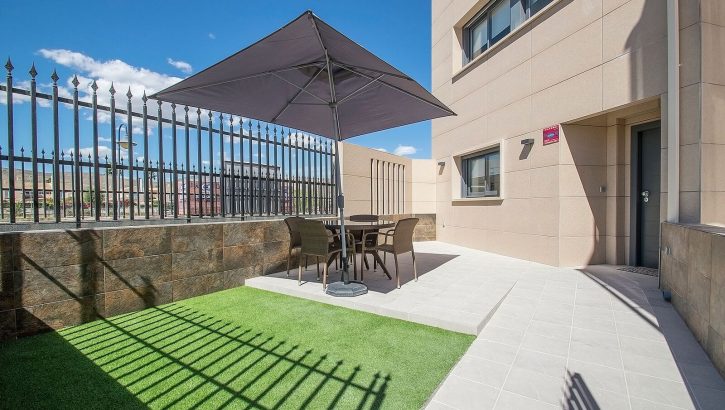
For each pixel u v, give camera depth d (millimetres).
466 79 7812
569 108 5148
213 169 4289
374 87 4039
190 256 3811
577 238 5355
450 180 8641
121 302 3230
